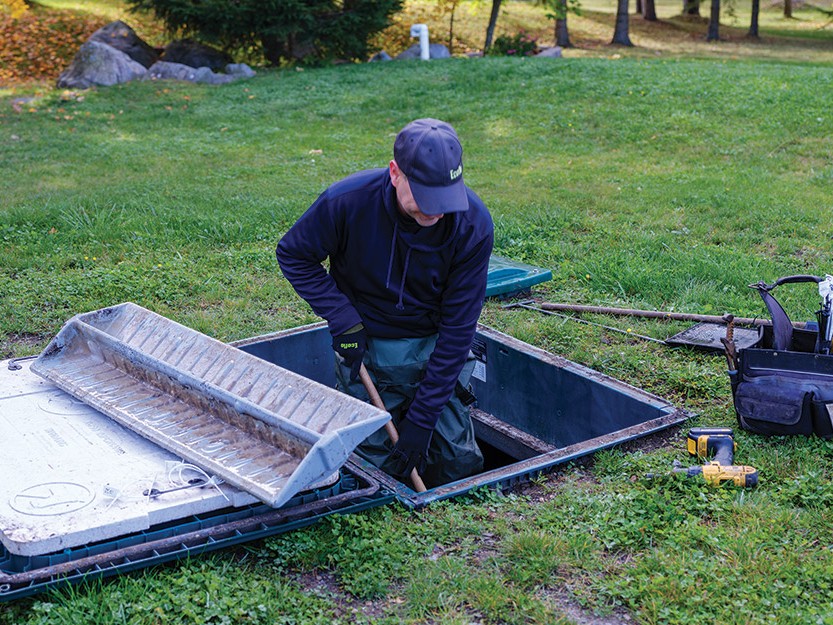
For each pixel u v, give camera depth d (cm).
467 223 346
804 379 389
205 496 311
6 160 1244
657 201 950
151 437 346
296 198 980
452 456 407
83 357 425
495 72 1750
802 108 1387
